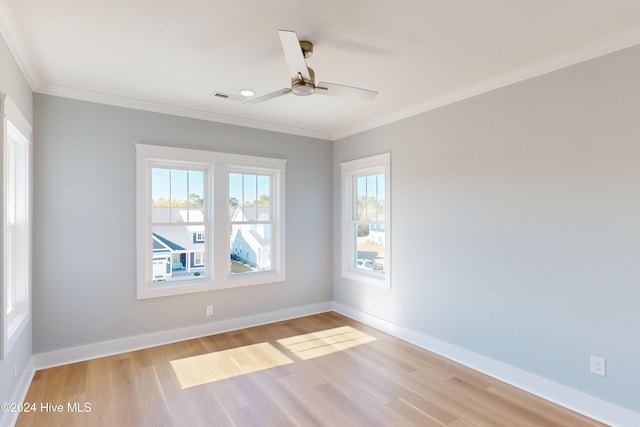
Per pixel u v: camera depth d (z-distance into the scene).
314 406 2.50
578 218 2.44
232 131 4.12
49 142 3.10
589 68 2.39
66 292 3.18
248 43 2.37
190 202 3.92
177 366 3.13
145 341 3.58
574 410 2.44
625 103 2.22
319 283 4.88
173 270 3.83
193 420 2.32
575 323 2.46
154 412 2.41
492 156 2.98
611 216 2.29
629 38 2.19
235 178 4.26
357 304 4.54
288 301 4.60
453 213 3.31
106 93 3.30
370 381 2.87
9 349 2.20
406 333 3.79
